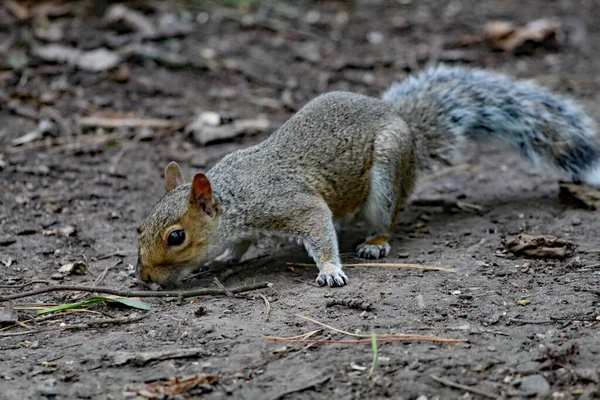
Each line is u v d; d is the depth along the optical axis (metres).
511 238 10.71
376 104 11.55
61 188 13.23
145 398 7.19
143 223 9.94
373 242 11.23
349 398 7.17
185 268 10.07
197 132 15.41
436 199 12.80
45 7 20.55
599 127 15.48
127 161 14.43
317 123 11.10
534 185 13.58
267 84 18.38
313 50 20.61
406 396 7.19
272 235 10.46
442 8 24.22
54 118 15.79
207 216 10.02
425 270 10.20
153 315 9.05
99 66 17.78
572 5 24.59
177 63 18.61
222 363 7.80
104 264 10.75
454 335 8.22
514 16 23.48
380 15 23.52
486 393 7.18
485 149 15.46
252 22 21.88
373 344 7.76
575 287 9.33
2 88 16.78
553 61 20.23
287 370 7.63
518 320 8.52
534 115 13.04
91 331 8.70
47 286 9.93
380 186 11.14
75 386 7.45
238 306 9.28
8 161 14.03
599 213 11.92
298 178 10.60
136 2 21.70
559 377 7.35
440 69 13.50
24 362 7.94
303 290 9.75
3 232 11.62
